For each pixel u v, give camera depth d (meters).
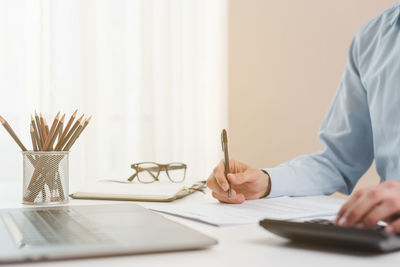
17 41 2.23
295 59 2.47
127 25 2.45
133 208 0.72
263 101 2.58
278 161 2.53
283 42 2.51
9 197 0.99
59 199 0.88
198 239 0.49
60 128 0.90
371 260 0.44
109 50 2.41
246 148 2.62
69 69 2.33
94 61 2.38
